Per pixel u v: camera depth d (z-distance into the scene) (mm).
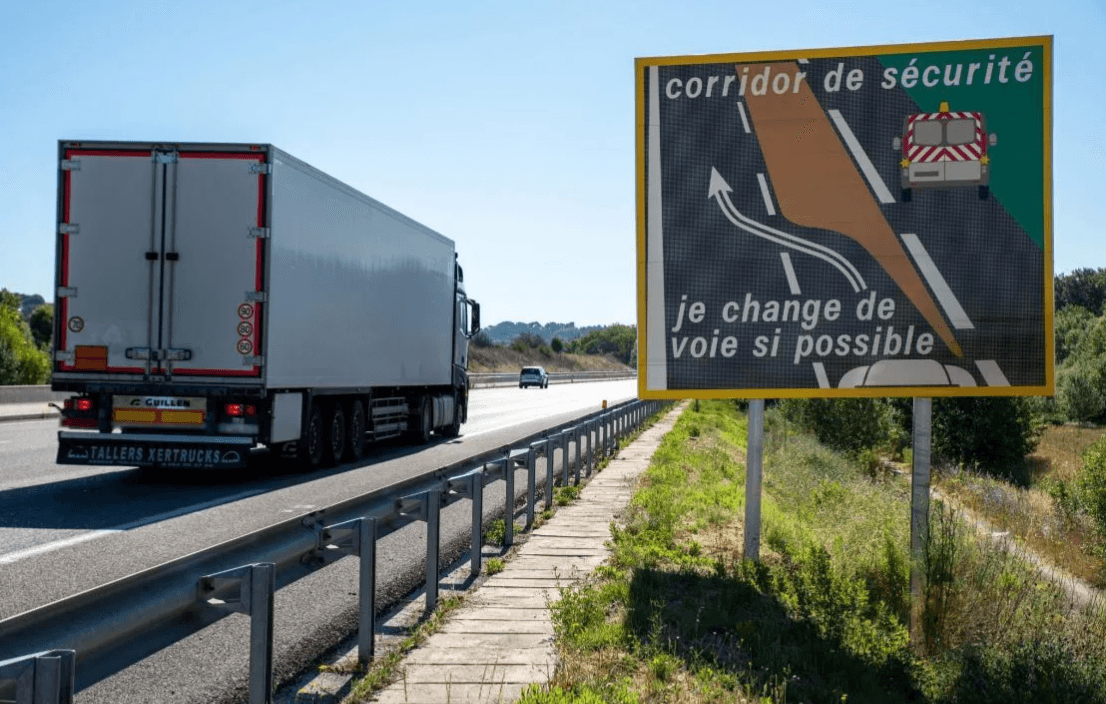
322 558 5277
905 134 8227
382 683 5191
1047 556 14047
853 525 9352
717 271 8406
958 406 29188
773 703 5191
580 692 4871
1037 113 8086
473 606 6953
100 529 9797
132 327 13359
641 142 8477
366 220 17359
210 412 13414
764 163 8391
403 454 19453
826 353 8289
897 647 6645
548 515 11422
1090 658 6535
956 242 8148
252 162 13336
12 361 39969
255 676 4156
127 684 5207
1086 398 45812
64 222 13391
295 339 14328
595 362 169125
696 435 26812
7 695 2719
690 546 9578
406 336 19938
